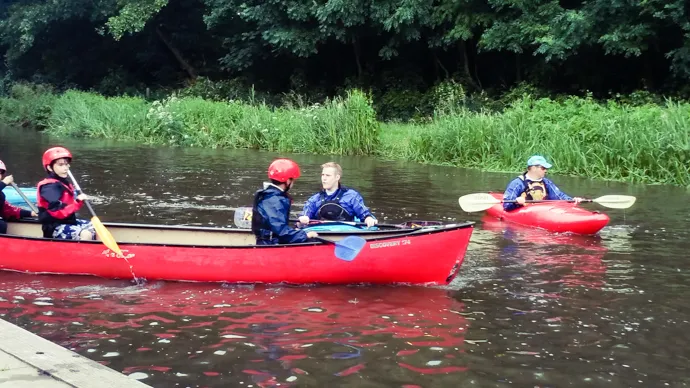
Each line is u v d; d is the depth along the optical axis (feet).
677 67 62.34
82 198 19.95
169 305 16.72
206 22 89.51
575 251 22.93
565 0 72.33
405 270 18.53
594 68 72.69
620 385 12.39
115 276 19.20
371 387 12.10
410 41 82.64
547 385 12.35
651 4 60.08
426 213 30.09
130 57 111.65
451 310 16.52
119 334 14.57
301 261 18.51
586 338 14.70
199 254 18.72
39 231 21.74
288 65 96.07
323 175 21.94
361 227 20.86
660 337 14.84
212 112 66.23
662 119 43.34
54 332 14.62
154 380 12.28
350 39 82.84
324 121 59.52
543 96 71.05
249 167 45.91
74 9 100.83
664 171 41.75
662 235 25.71
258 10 82.99
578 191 37.93
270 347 13.93
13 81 114.01
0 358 11.37
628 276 19.75
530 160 29.43
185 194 33.65
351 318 15.85
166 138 65.77
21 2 111.34
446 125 52.21
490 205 28.22
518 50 68.44
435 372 12.81
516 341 14.48
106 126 70.44
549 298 17.56
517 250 23.12
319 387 12.08
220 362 13.12
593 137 45.93
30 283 18.54
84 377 10.66
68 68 111.65
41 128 81.61
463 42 79.92
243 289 18.28
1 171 21.66
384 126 68.74
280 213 18.99
